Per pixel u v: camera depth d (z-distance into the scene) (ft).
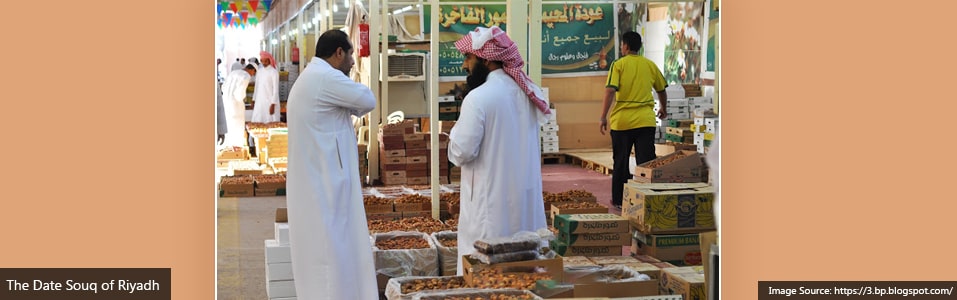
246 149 44.62
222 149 42.70
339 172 16.07
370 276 16.51
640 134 28.78
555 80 49.60
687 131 38.29
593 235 17.53
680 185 19.69
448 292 12.70
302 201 16.02
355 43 37.09
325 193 15.93
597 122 49.24
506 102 15.83
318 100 15.88
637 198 18.97
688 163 23.52
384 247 18.04
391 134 34.09
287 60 57.36
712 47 41.04
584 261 16.53
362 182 34.81
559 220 18.03
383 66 35.32
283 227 18.17
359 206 16.46
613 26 49.90
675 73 46.57
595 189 35.17
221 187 32.63
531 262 14.12
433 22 23.24
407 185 34.01
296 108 16.02
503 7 49.39
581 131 49.03
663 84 29.12
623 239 17.65
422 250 17.58
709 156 12.42
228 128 46.83
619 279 14.76
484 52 15.83
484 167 15.83
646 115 28.63
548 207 23.71
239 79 46.78
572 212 20.27
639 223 18.75
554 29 49.39
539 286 13.04
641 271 15.62
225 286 19.30
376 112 34.37
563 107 48.85
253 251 22.94
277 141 40.81
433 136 23.31
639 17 50.19
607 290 13.58
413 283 13.89
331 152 15.98
